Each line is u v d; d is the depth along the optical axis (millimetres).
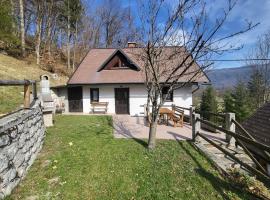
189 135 10016
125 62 18422
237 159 5801
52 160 6266
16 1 27469
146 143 8383
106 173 5590
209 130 11039
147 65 7379
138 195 4648
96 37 39438
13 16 26734
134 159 6617
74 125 11336
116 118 14984
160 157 6902
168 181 5289
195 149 7883
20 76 19328
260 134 10375
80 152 6996
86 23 37844
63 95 18344
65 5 30484
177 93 16891
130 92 17594
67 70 30672
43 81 11320
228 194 4750
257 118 11930
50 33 31750
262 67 27109
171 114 12336
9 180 4379
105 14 39531
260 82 27219
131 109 17609
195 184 5172
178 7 6305
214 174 5730
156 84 7402
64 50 36281
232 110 25422
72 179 5199
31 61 26344
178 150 7703
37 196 4461
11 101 11141
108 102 17797
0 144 4047
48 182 5031
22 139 5219
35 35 30438
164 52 8516
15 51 25750
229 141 8398
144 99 17609
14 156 4672
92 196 4562
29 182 4992
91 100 17844
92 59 19844
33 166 5844
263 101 27047
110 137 9109
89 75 18047
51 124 10883
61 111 17688
